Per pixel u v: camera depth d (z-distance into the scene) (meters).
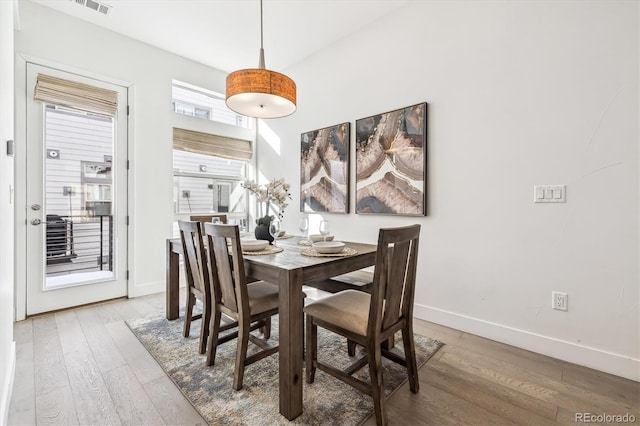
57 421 1.45
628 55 1.77
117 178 3.22
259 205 4.39
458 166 2.46
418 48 2.68
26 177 2.69
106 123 3.17
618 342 1.83
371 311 1.42
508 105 2.21
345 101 3.28
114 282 3.22
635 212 1.76
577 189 1.94
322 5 2.77
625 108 1.78
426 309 2.69
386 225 2.95
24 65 2.67
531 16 2.10
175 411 1.52
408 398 1.62
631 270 1.78
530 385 1.73
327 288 2.42
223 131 4.15
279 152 4.13
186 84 3.82
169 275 2.68
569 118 1.96
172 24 3.06
